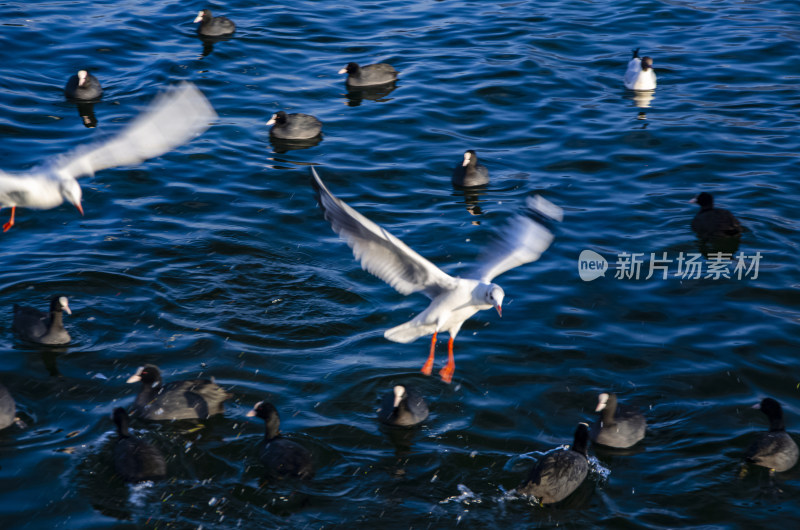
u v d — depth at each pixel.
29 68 24.66
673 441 12.60
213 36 27.52
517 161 21.08
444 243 17.44
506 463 12.05
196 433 12.45
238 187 19.50
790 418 12.98
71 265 16.27
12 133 20.88
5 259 16.38
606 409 12.46
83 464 11.65
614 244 17.70
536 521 11.05
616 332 15.02
